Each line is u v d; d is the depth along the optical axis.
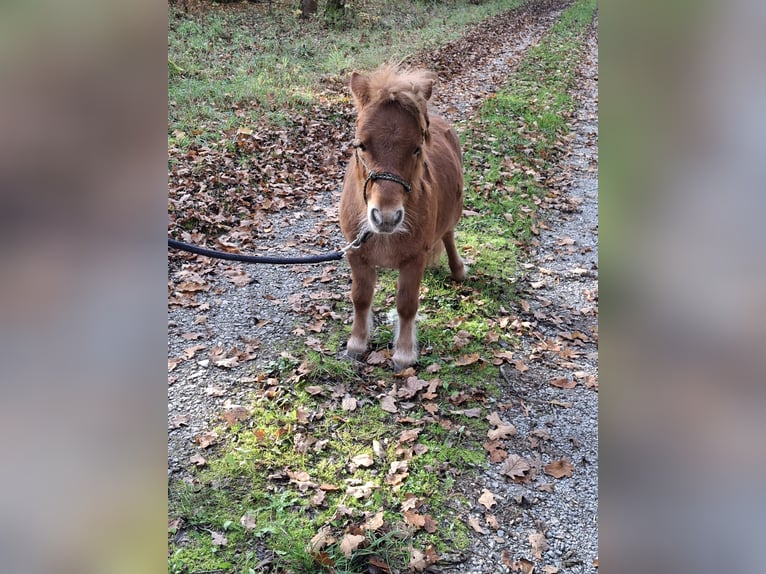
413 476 3.16
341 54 12.84
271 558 2.68
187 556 2.67
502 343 4.37
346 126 8.97
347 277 5.25
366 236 3.60
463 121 9.61
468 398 3.76
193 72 10.16
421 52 14.52
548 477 3.21
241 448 3.31
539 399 3.83
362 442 3.39
